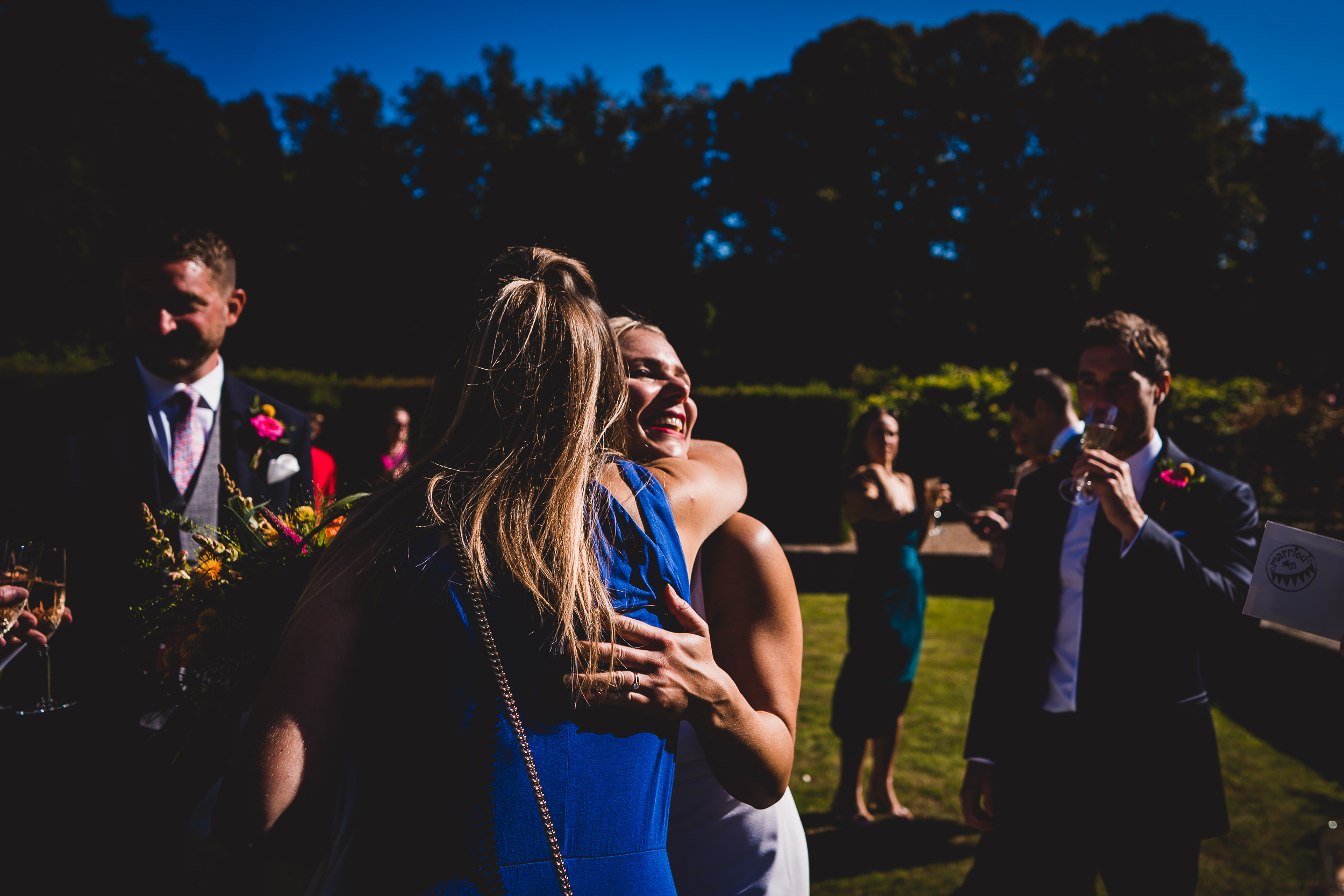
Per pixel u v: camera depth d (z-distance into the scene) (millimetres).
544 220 33812
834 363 31203
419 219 34469
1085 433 2252
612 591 990
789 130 32156
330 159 35031
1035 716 2244
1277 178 31641
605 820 919
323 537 1465
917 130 31312
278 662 936
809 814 3732
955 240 31469
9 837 1831
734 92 33844
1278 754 4223
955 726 4773
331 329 33969
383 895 882
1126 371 2299
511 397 1037
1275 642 4859
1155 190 29750
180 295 2275
